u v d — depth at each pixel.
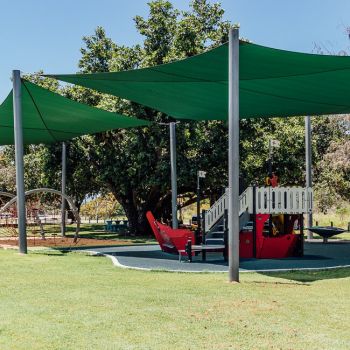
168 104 16.81
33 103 16.70
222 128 25.06
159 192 27.86
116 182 26.89
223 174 26.05
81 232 31.80
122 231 28.88
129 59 25.78
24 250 15.59
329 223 36.88
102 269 12.04
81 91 26.72
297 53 10.61
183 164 24.59
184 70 12.58
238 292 8.82
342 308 7.49
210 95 15.26
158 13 25.94
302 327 6.42
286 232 17.61
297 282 10.13
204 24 26.53
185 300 8.08
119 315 7.04
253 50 10.69
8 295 8.53
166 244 16.53
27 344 5.70
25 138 22.11
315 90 14.23
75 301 8.00
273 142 17.48
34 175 38.03
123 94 15.66
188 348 5.55
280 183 29.14
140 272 11.60
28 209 26.27
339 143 34.81
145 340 5.85
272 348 5.56
